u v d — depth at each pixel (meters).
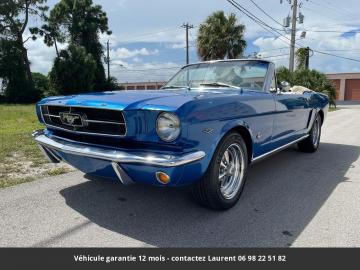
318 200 3.89
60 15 38.72
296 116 5.20
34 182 4.29
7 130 8.78
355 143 7.81
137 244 2.83
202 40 24.44
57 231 3.01
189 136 2.77
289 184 4.48
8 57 34.53
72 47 34.53
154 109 2.72
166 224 3.19
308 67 27.61
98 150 2.96
